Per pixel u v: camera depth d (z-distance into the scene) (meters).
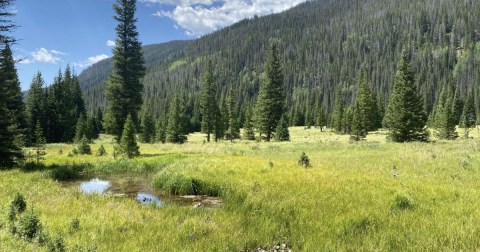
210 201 14.57
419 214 10.56
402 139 43.59
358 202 12.09
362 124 57.94
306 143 44.00
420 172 18.61
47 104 72.62
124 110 48.53
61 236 7.48
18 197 10.71
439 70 190.25
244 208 11.96
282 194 13.10
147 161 25.69
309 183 15.20
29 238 7.86
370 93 83.81
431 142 38.22
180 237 8.77
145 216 10.86
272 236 9.15
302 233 9.24
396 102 44.00
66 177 21.05
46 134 71.56
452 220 9.79
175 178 17.09
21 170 21.62
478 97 134.25
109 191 17.16
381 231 8.97
